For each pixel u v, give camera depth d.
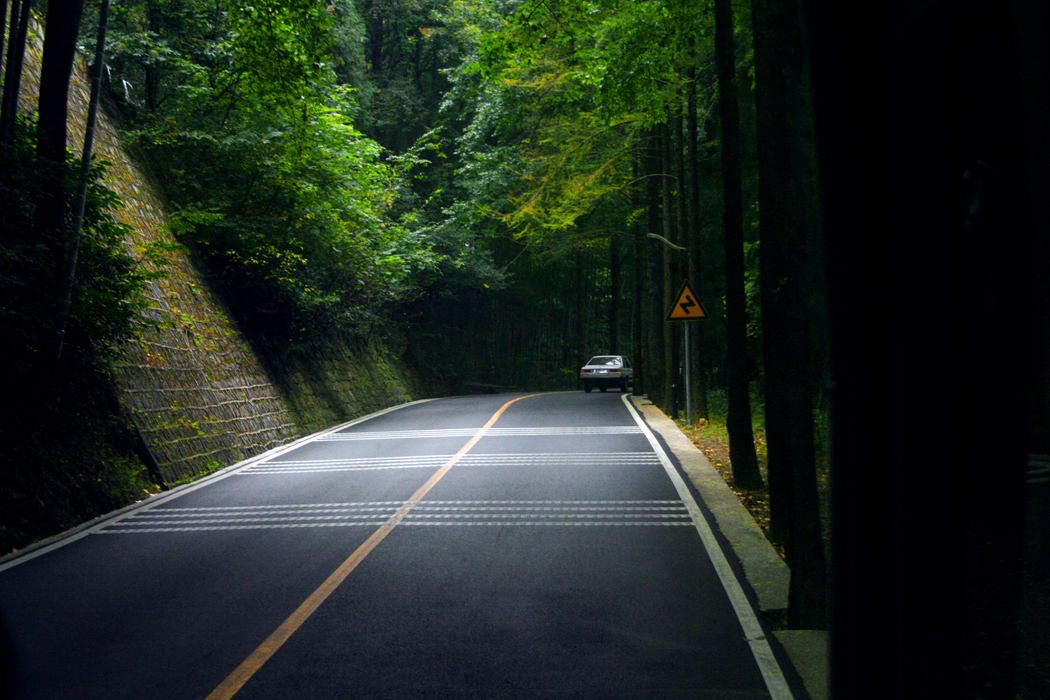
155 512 10.59
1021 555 2.04
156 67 20.45
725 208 11.25
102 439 11.59
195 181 20.11
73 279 10.88
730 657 5.22
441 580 7.06
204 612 6.34
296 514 10.11
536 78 19.78
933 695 2.54
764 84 7.36
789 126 7.26
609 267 46.62
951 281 2.28
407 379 35.72
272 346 21.84
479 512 9.85
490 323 46.97
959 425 2.30
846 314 3.03
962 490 2.29
